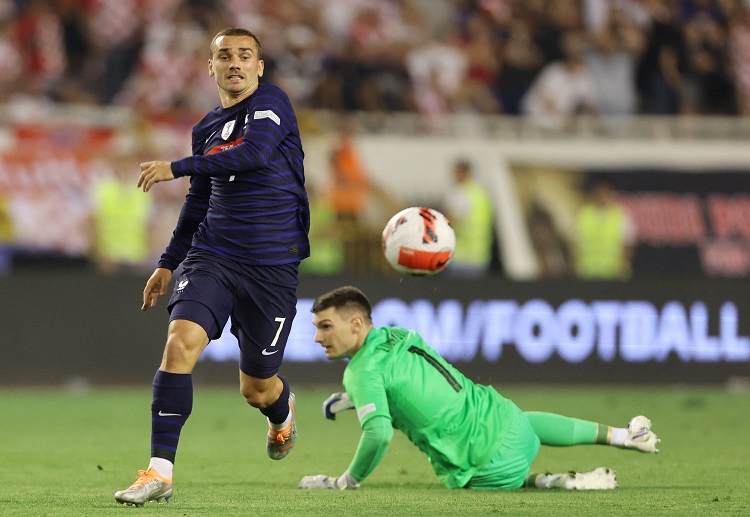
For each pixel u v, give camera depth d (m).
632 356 56.28
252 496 19.41
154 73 63.41
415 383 19.88
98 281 52.88
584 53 66.56
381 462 26.59
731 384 56.81
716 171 60.91
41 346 52.28
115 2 63.59
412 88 65.31
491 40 66.75
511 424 20.25
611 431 21.03
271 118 18.53
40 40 62.56
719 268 60.12
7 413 41.88
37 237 55.44
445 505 17.77
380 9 66.38
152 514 16.67
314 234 57.41
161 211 56.75
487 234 58.69
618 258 59.53
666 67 67.00
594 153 60.31
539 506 17.64
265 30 64.88
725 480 22.42
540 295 55.75
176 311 18.45
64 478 23.23
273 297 19.27
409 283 54.47
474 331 55.12
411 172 58.62
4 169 55.34
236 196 18.86
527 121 61.28
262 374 20.11
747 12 68.38
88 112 57.31
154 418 18.17
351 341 19.83
